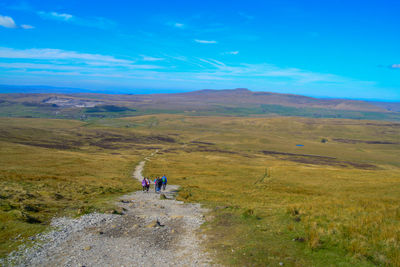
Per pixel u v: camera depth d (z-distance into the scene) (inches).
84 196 1153.4
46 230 658.8
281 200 1248.8
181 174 2561.5
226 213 869.8
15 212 728.3
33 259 510.3
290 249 542.6
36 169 2185.0
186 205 1043.3
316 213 787.4
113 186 1560.0
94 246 588.1
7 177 1494.8
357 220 680.4
